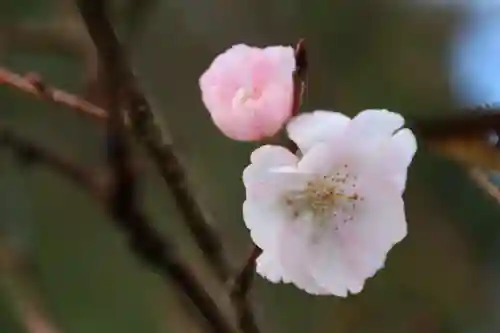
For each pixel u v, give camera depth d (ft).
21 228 1.67
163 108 1.78
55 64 1.58
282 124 0.95
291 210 0.94
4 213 1.66
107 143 0.98
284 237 0.94
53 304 1.67
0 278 1.41
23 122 1.50
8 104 1.51
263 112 0.94
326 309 1.88
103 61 0.94
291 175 0.93
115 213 1.00
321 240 0.94
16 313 1.44
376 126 0.94
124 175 0.99
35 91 1.02
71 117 1.44
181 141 1.64
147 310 1.75
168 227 1.35
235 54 0.95
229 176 1.71
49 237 1.73
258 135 0.95
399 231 0.95
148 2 1.07
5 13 1.52
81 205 1.74
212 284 1.07
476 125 1.05
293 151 0.95
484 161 1.06
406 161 0.94
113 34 0.93
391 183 0.94
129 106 0.96
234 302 0.96
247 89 0.95
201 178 1.56
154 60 1.82
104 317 1.77
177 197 0.98
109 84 0.95
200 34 1.89
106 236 1.76
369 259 0.95
